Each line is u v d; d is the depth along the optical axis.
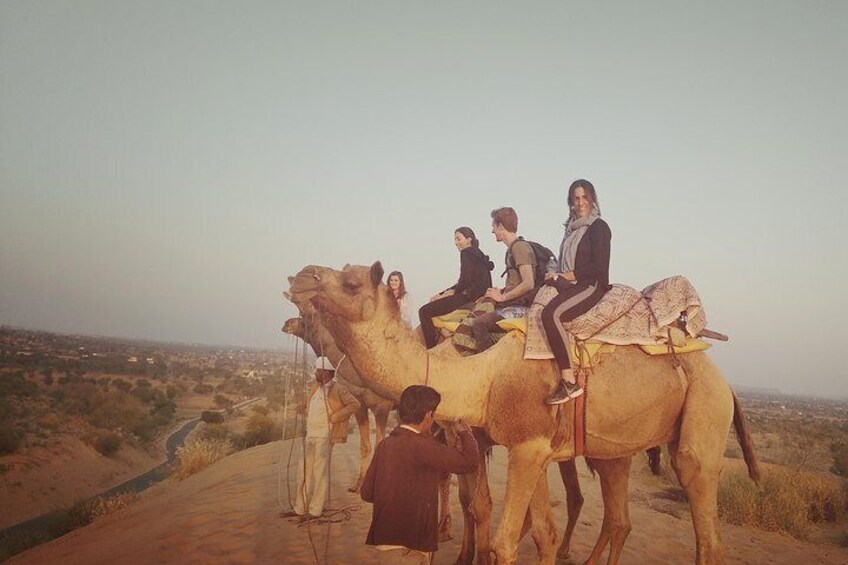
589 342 5.38
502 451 19.70
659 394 5.46
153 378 104.19
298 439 19.06
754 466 5.83
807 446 35.66
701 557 5.29
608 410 5.28
